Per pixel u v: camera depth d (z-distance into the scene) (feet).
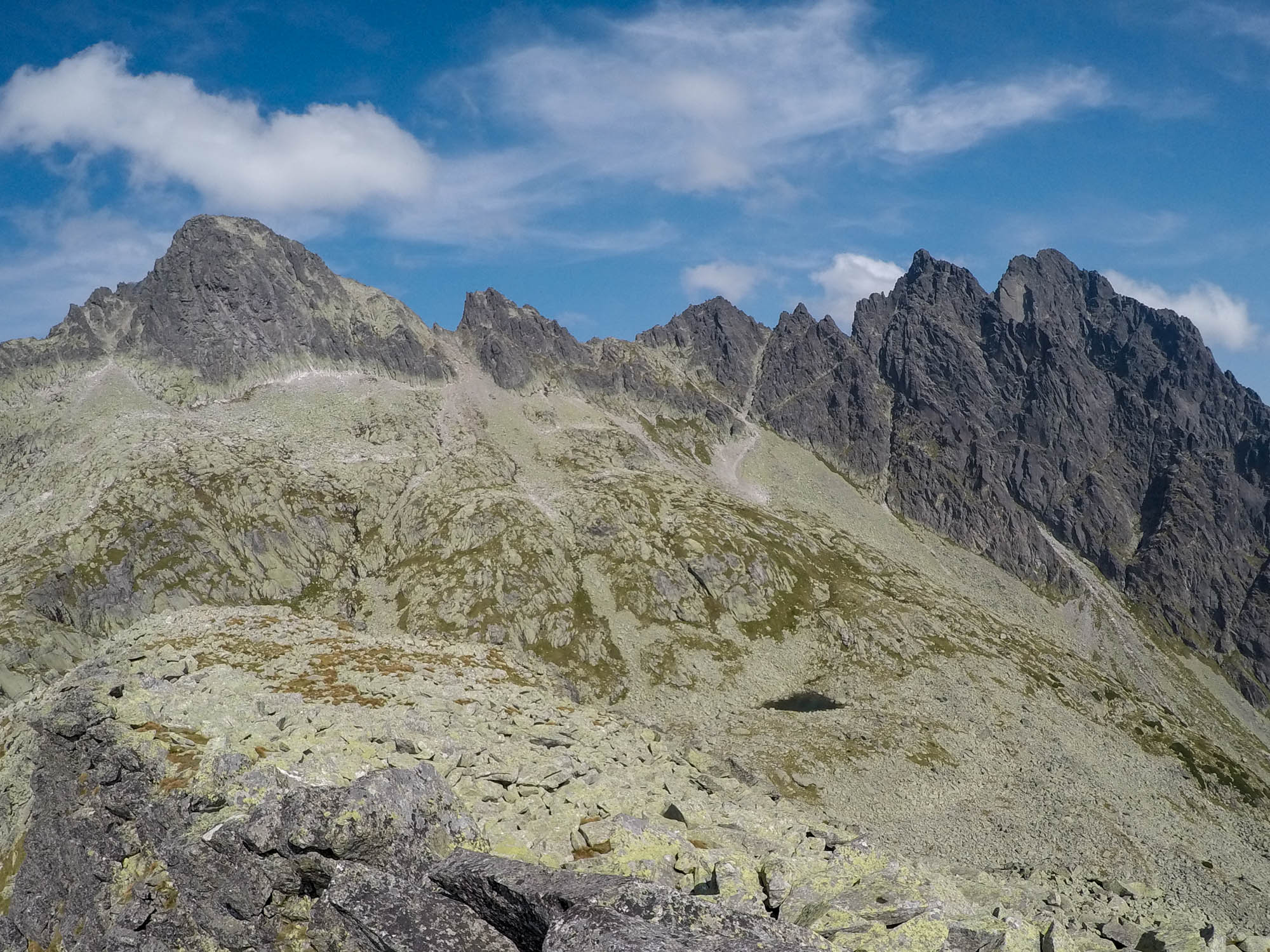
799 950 50.62
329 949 66.80
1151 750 604.90
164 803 86.84
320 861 72.43
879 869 72.84
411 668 148.36
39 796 109.60
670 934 51.21
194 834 82.28
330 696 123.65
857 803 435.94
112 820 94.58
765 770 458.91
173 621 178.40
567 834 82.28
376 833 71.97
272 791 77.92
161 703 106.32
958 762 495.82
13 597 645.10
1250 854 440.04
